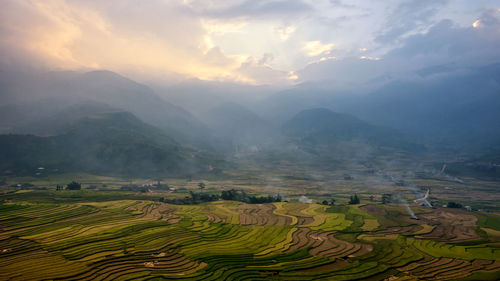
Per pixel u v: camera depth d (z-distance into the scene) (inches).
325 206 6392.7
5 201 5915.4
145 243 3882.9
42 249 3543.3
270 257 3545.8
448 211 6018.7
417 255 3713.1
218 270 3174.2
